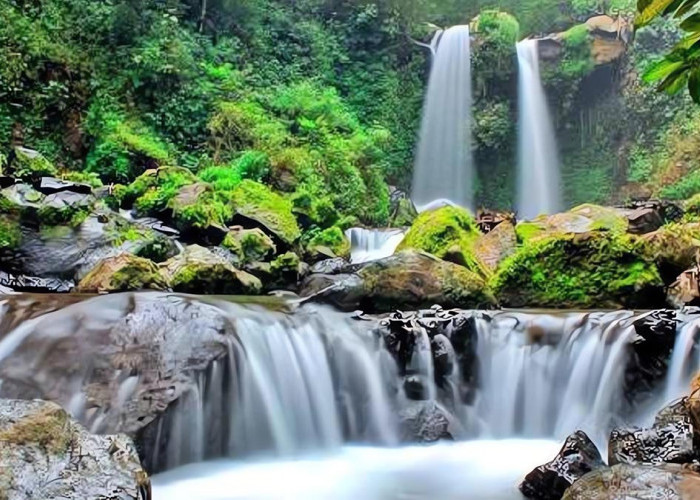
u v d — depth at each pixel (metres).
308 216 12.91
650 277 8.15
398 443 6.10
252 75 16.67
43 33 13.28
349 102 19.61
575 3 21.72
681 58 1.83
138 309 5.77
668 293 8.08
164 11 15.77
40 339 5.41
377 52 20.61
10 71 12.39
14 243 8.46
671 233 8.76
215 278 8.42
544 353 6.64
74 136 13.00
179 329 5.58
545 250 8.42
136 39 14.50
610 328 6.45
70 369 5.18
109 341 5.41
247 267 9.79
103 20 14.16
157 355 5.33
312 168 14.36
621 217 11.74
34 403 3.38
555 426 6.44
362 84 20.03
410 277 7.53
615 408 6.18
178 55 14.62
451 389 6.48
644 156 19.09
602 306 8.12
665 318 6.32
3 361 5.21
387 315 7.01
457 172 20.27
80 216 9.00
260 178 13.29
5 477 2.85
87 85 13.46
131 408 4.93
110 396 5.02
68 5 13.99
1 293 7.03
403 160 19.77
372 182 16.22
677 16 1.75
